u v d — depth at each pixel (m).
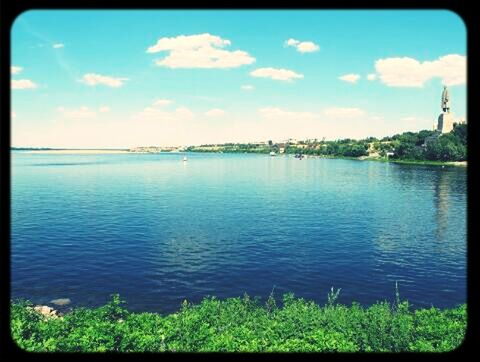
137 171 140.25
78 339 9.60
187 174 126.69
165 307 23.02
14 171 134.75
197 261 32.16
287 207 59.91
